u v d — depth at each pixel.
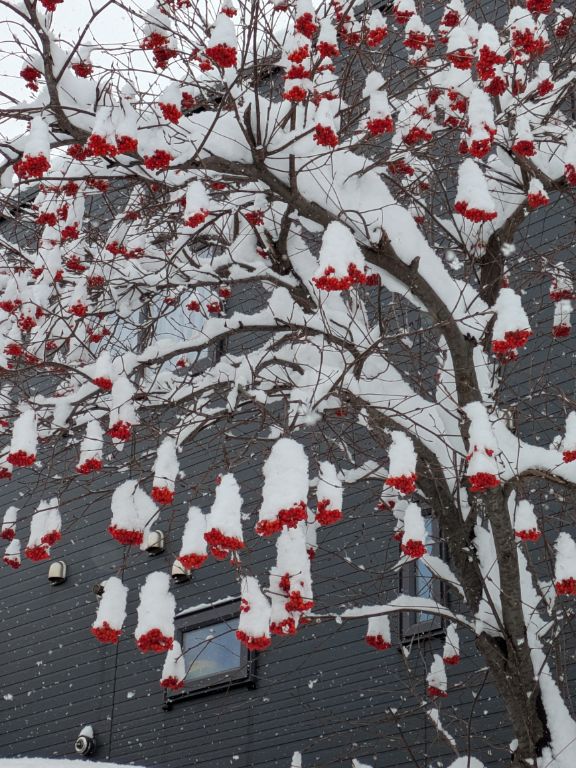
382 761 9.88
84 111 6.38
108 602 5.88
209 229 9.23
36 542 6.61
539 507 9.07
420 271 6.86
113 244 7.76
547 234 10.77
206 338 7.77
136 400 7.72
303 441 10.56
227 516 5.15
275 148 6.87
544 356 10.44
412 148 7.32
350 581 10.93
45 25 6.55
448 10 7.43
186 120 6.70
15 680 13.88
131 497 6.08
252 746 11.00
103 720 12.59
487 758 9.21
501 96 8.11
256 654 11.42
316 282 5.42
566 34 8.05
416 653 10.11
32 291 6.98
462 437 6.88
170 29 6.69
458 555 7.07
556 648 6.84
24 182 6.39
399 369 7.71
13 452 5.88
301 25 5.88
